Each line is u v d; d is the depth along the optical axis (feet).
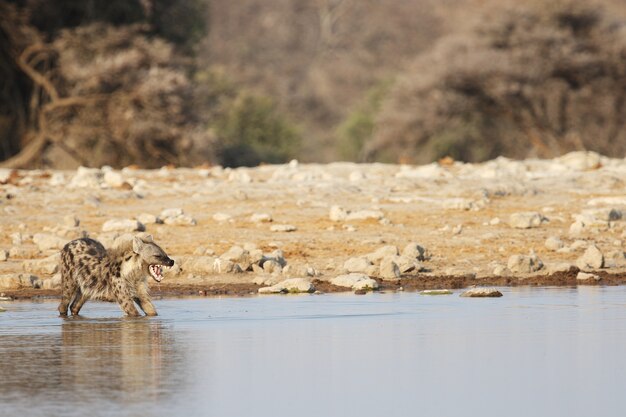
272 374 70.95
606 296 114.01
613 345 81.56
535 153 489.67
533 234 155.94
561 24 480.23
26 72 370.53
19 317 102.94
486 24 478.59
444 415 59.52
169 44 374.02
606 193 182.29
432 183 188.14
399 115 466.70
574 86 473.67
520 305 106.42
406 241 151.12
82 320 100.27
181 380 69.15
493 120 486.38
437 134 471.21
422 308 104.53
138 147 364.38
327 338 85.92
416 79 469.16
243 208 170.71
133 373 71.41
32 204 172.04
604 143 475.72
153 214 166.40
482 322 94.43
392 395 64.44
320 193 180.75
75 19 386.93
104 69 349.82
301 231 157.48
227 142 436.76
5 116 382.42
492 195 180.55
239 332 89.71
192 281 128.57
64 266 105.29
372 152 509.76
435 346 81.56
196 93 369.30
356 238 152.05
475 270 136.36
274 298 114.52
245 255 136.05
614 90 473.26
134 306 102.94
